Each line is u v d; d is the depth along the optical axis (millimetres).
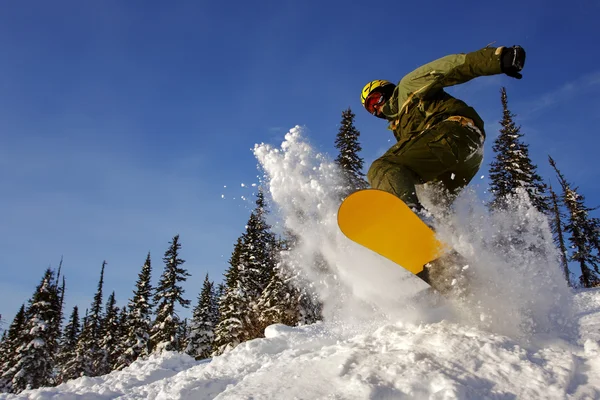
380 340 2699
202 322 34625
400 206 2463
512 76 2516
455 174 2844
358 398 1872
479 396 1810
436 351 2293
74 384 4672
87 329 44125
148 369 5016
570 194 23938
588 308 3762
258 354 4031
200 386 3059
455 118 2746
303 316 17219
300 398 1979
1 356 36156
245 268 25578
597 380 1854
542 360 2102
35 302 31031
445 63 2689
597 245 23172
